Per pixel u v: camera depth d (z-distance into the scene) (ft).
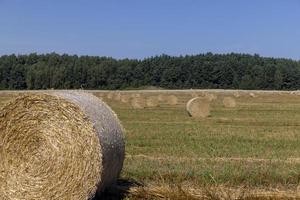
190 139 75.10
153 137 77.30
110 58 503.61
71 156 36.11
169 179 45.01
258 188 42.37
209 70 492.95
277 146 68.13
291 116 124.16
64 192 36.01
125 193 40.22
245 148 65.77
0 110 37.24
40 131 36.73
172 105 187.73
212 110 151.94
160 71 490.90
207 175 44.96
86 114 36.19
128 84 474.90
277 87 474.49
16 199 36.65
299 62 505.25
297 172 46.62
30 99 36.99
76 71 452.35
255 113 137.08
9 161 37.01
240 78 489.26
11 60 458.09
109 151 37.11
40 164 36.50
